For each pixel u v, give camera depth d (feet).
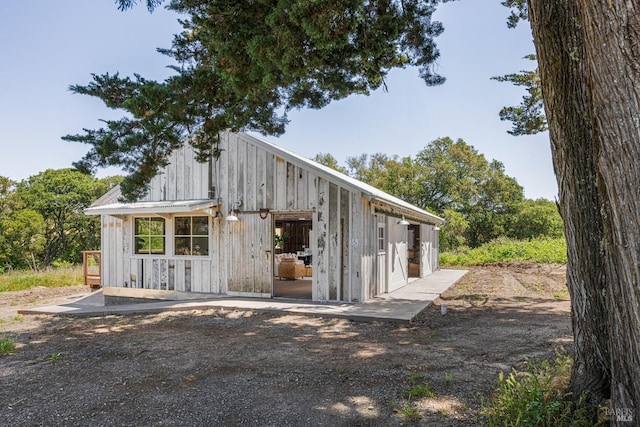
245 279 33.50
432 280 48.85
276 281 46.80
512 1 26.14
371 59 21.57
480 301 34.35
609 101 7.30
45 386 14.70
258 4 18.26
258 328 24.11
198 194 35.17
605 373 10.34
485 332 22.57
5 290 45.93
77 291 45.68
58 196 103.76
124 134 23.73
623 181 7.23
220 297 33.47
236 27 18.90
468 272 61.67
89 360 18.08
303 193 31.86
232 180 34.14
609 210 8.23
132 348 20.04
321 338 21.52
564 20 10.43
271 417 11.74
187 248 35.50
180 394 13.61
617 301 8.35
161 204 34.01
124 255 37.37
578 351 10.85
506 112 34.01
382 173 128.57
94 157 23.36
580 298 10.81
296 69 18.61
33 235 89.35
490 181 125.59
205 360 17.65
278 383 14.57
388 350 18.93
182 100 21.93
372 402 12.73
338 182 30.76
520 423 9.95
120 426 11.31
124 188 25.12
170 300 35.47
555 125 10.91
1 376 16.01
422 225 52.85
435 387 13.92
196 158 26.96
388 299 32.76
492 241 107.96
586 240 10.66
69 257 104.06
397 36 20.65
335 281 31.04
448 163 121.49
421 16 21.97
